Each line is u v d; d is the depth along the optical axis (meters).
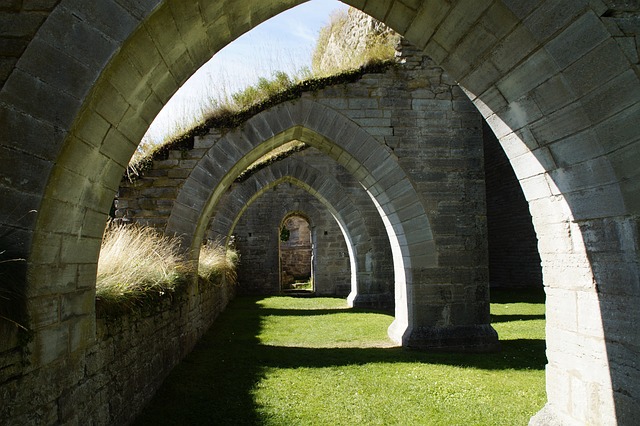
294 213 15.89
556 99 2.69
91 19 2.21
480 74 3.03
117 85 2.45
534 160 3.11
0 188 2.08
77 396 2.61
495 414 3.96
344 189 11.97
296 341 7.34
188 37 2.72
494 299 13.48
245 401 4.28
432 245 6.84
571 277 3.09
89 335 2.78
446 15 2.84
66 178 2.29
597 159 2.64
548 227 3.26
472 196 6.96
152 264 4.68
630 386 2.63
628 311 2.64
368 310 11.02
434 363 5.75
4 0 2.21
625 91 2.41
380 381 4.95
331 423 3.77
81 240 2.62
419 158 6.97
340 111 7.06
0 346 1.92
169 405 4.08
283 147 12.26
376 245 11.86
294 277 21.92
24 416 2.08
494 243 18.56
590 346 2.93
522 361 5.89
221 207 11.78
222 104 7.16
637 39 2.40
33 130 2.13
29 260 2.10
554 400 3.32
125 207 6.72
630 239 2.59
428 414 3.97
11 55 2.18
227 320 9.56
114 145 2.72
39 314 2.20
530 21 2.53
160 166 6.87
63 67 2.18
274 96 7.09
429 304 6.77
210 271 8.30
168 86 3.01
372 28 8.23
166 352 4.89
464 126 7.06
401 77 7.12
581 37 2.45
